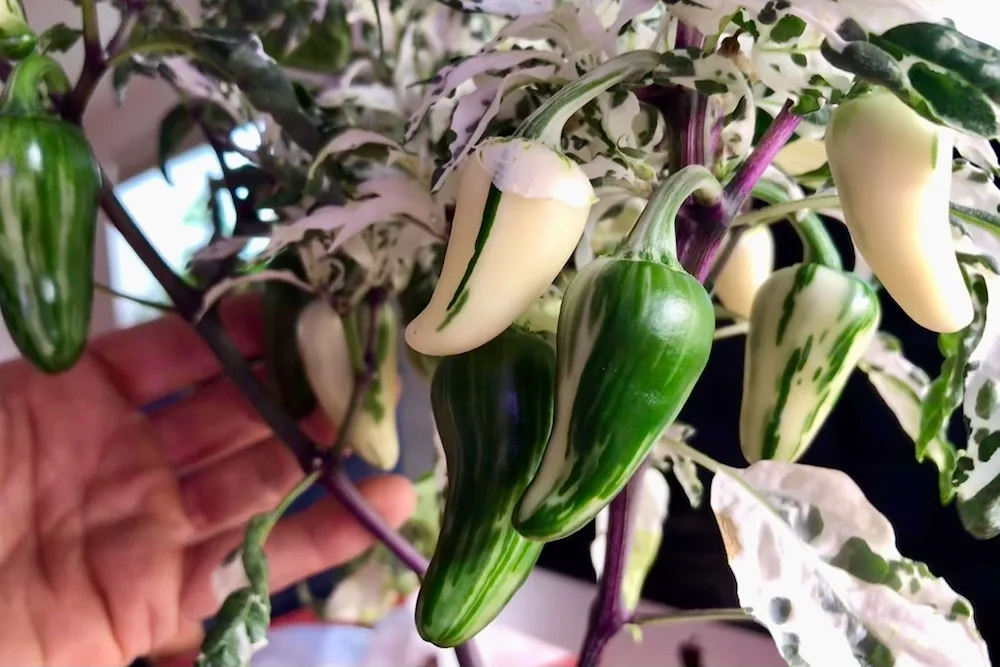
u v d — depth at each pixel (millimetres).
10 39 225
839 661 226
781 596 230
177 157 569
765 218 233
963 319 185
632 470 169
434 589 205
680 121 213
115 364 362
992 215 221
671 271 169
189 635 359
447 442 215
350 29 290
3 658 304
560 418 172
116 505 339
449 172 212
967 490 237
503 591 207
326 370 299
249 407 376
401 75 293
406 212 244
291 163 280
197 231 637
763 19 179
